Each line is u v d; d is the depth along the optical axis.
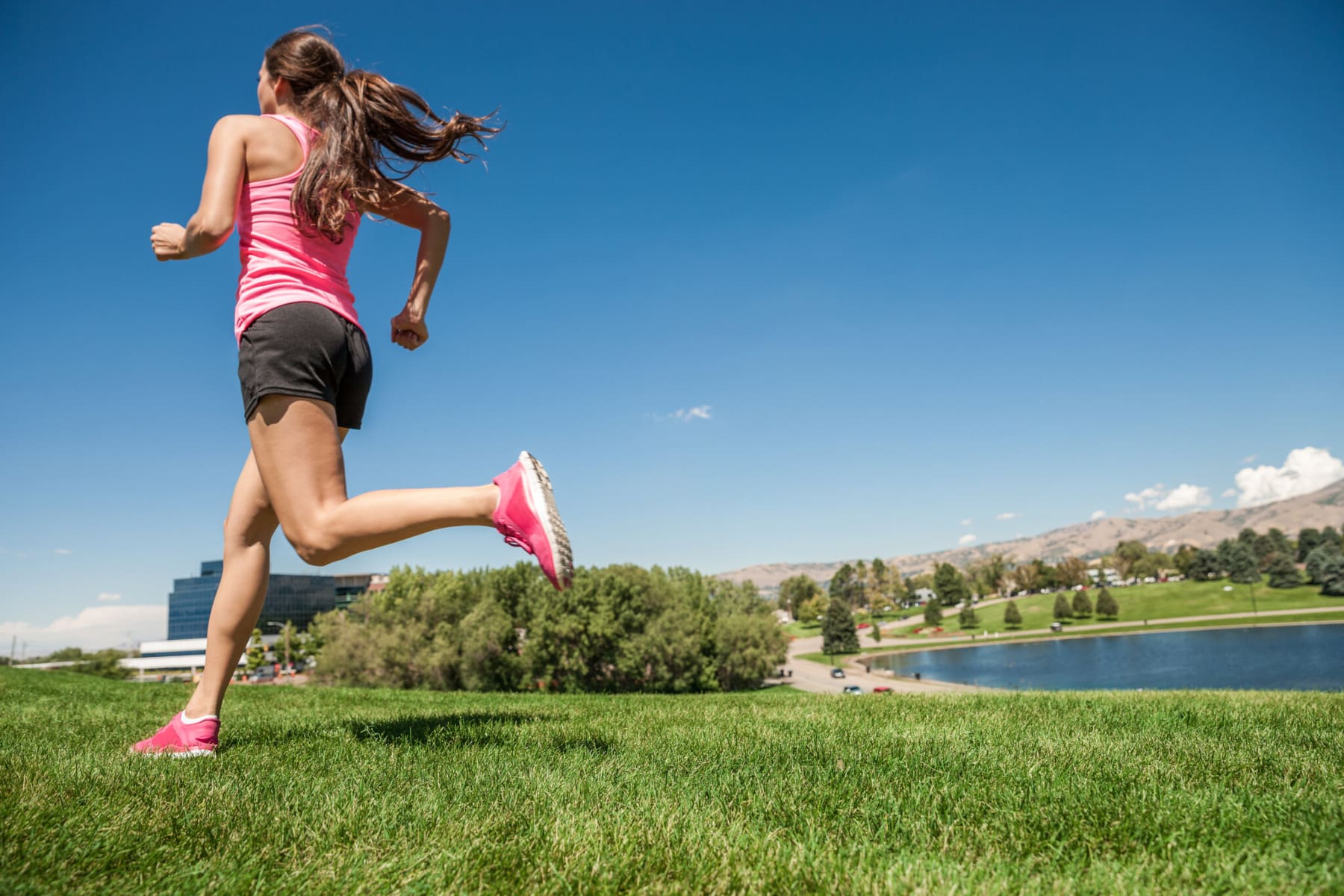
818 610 175.38
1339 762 2.56
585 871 1.50
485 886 1.43
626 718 4.67
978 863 1.56
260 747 3.13
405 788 2.22
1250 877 1.43
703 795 2.15
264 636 107.38
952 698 6.06
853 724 4.13
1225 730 3.61
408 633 47.72
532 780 2.31
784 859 1.58
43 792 2.04
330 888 1.41
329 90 2.73
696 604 61.38
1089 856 1.64
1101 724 3.96
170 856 1.59
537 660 48.91
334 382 2.57
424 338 3.10
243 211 2.60
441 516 2.30
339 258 2.72
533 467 2.27
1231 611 127.19
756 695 7.35
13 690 8.62
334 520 2.36
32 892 1.34
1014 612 137.50
